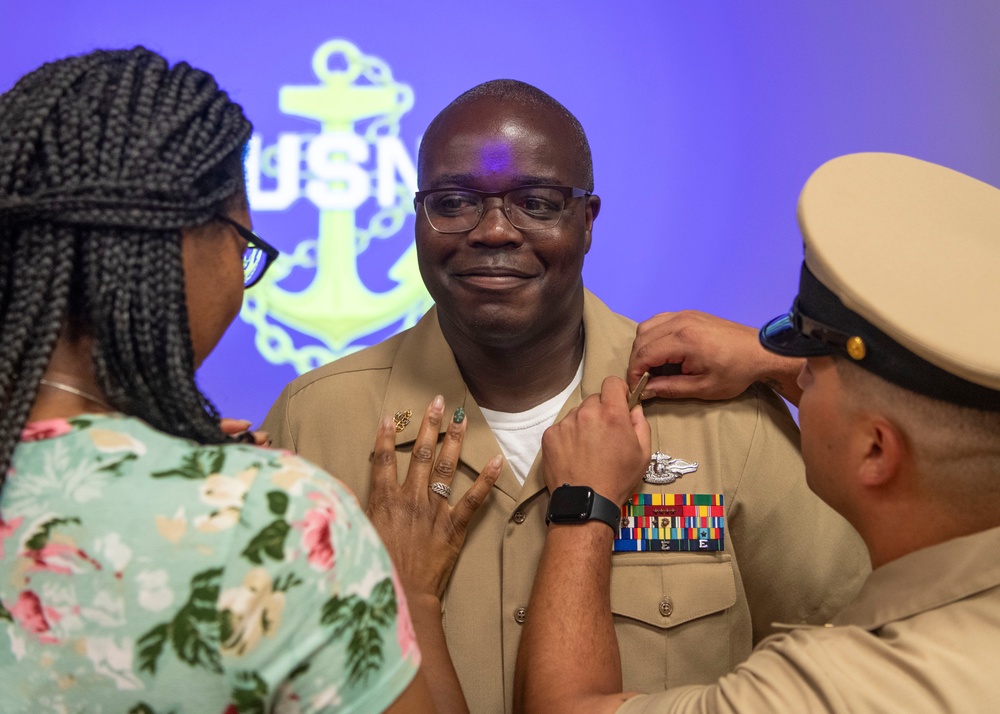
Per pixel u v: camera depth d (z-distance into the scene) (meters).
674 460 1.34
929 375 0.87
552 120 1.29
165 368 0.82
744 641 1.34
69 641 0.72
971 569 0.87
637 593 1.29
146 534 0.72
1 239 0.77
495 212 1.25
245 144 0.88
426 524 1.27
